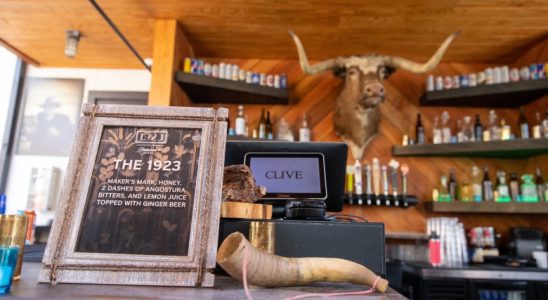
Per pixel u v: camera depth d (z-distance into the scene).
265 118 3.52
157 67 2.91
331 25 3.01
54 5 2.79
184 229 0.66
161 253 0.64
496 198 3.16
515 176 3.25
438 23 2.94
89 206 0.67
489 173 3.39
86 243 0.64
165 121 0.75
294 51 3.50
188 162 0.72
